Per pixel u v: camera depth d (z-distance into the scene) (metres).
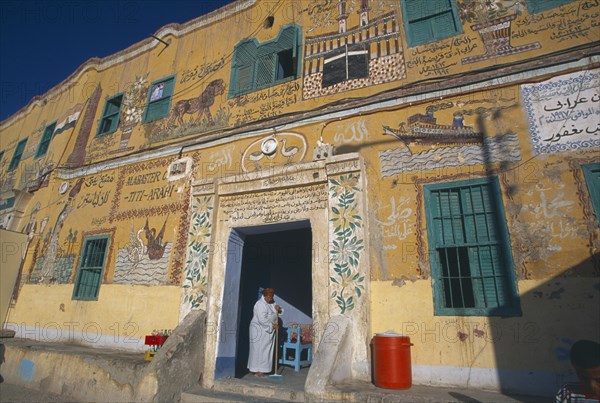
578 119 4.91
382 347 4.67
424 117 5.88
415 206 5.46
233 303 6.52
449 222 5.27
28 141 13.48
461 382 4.55
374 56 6.89
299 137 6.89
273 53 8.24
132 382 5.41
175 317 6.80
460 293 5.07
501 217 4.92
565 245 4.53
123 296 7.71
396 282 5.23
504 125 5.30
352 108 6.54
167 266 7.35
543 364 4.27
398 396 4.09
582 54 5.14
